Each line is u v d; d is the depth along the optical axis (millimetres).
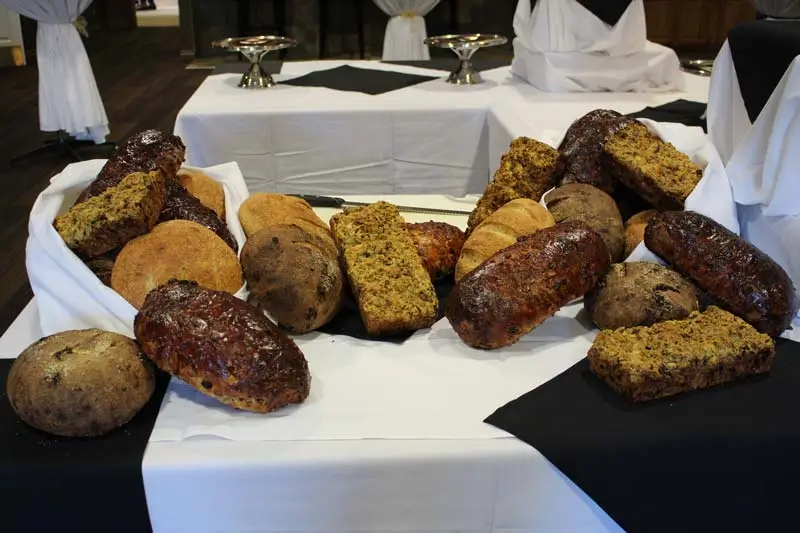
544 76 2234
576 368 867
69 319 896
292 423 777
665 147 1130
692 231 929
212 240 943
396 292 936
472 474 749
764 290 891
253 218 1068
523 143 1188
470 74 2406
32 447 740
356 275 953
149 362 801
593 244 912
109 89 5160
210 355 755
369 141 2156
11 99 4918
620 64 2229
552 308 885
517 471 752
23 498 726
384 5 3586
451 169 2205
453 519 776
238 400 766
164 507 743
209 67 5750
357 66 2693
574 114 1971
